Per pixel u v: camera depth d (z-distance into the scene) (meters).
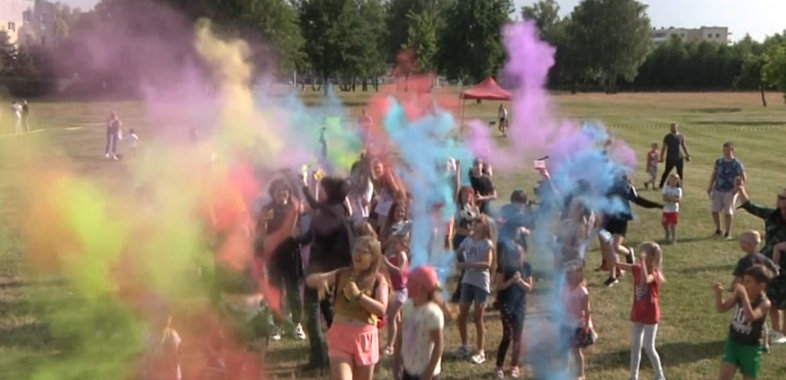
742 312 5.62
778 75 62.50
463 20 50.28
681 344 7.43
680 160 18.81
